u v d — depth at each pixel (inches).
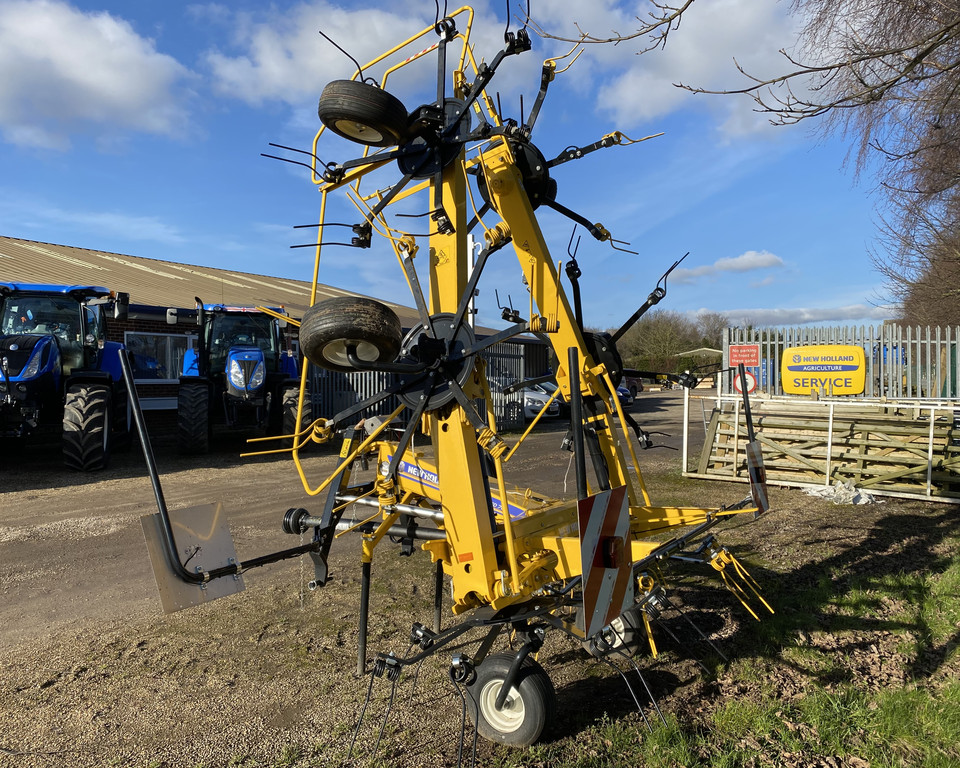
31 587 195.6
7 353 354.9
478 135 118.2
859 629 165.6
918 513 294.8
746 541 246.1
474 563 122.7
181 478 374.0
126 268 817.5
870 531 260.5
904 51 165.8
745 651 152.6
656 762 108.7
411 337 135.8
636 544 134.3
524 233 129.9
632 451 146.4
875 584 195.3
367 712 127.0
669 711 126.3
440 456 126.3
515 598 117.2
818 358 398.6
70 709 128.0
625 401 828.0
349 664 147.2
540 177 135.5
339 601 185.5
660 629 164.6
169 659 149.3
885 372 397.4
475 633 163.9
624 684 137.7
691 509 144.0
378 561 223.6
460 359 118.8
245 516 285.4
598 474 148.3
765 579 202.2
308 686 137.2
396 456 129.5
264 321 510.0
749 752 113.6
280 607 181.0
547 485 372.8
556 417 845.2
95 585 197.6
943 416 359.6
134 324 624.7
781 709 126.9
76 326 411.5
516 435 639.1
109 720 124.2
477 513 121.9
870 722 122.6
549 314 134.0
